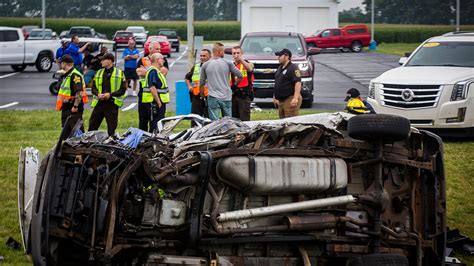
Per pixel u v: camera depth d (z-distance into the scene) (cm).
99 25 18188
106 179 1083
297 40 3906
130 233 1089
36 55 6500
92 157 1114
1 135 2794
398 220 1259
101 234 1081
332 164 1169
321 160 1164
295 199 1171
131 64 4388
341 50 10712
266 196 1160
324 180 1158
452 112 2627
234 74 2519
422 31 15675
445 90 2631
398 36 15650
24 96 4469
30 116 3375
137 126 3036
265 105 3841
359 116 1191
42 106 3941
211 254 1112
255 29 11944
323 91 4834
